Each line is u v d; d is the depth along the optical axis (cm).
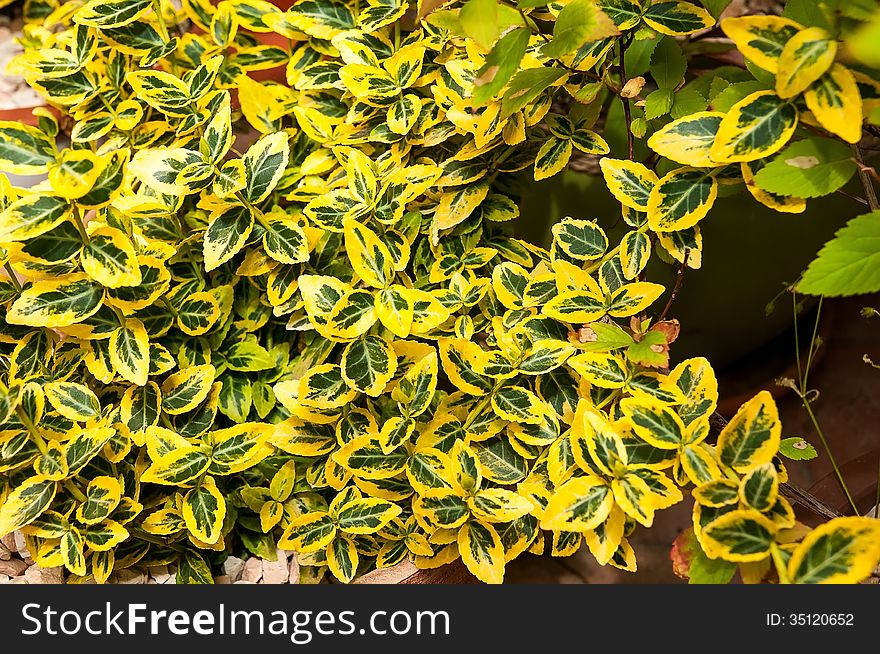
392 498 65
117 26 65
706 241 77
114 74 69
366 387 60
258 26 69
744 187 60
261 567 69
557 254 63
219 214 62
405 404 62
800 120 55
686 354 86
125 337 61
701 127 56
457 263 65
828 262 52
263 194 61
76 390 62
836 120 52
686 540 58
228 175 60
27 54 66
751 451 55
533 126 66
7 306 63
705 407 58
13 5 93
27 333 64
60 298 59
